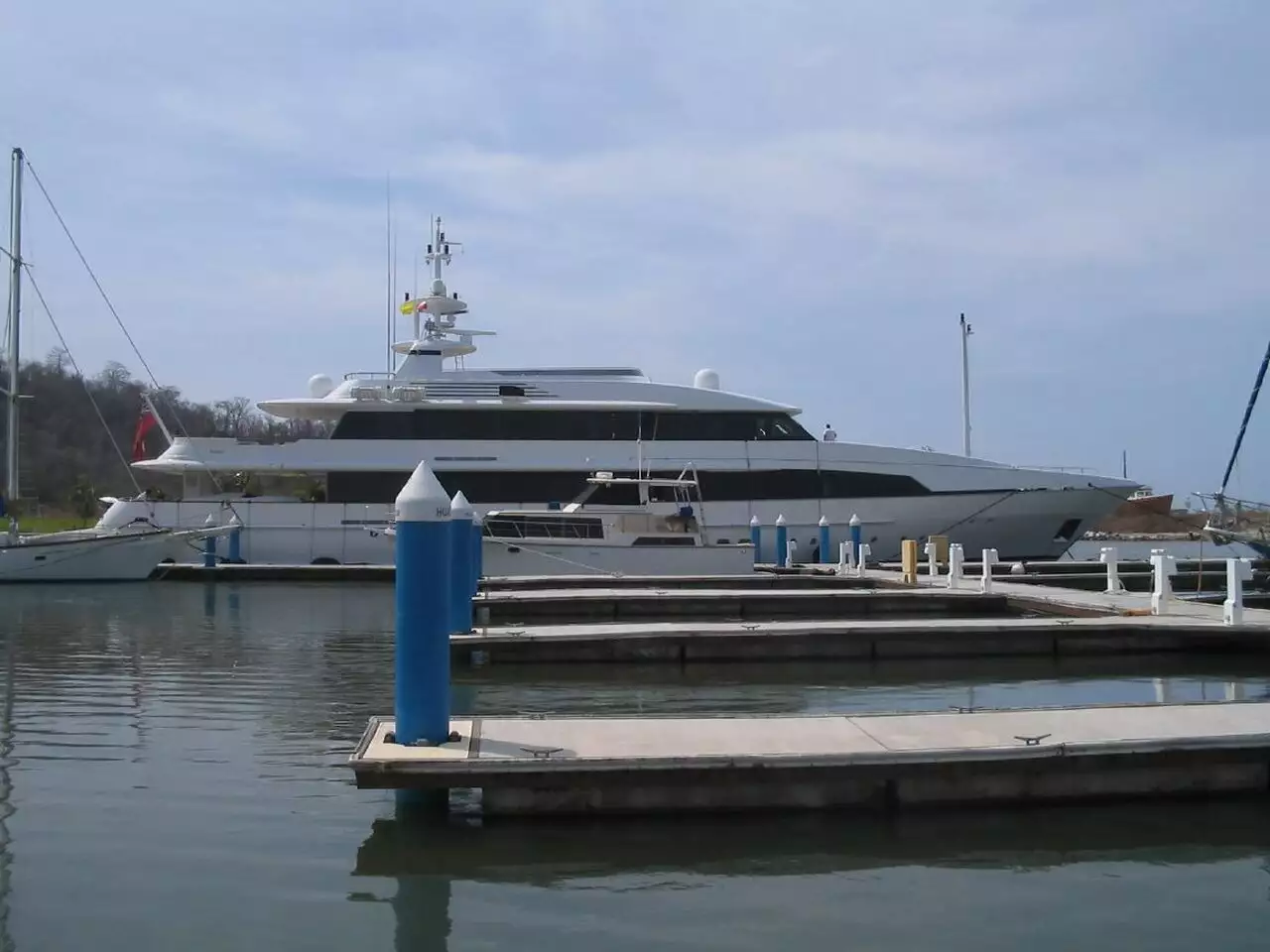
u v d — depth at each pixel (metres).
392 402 27.16
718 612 18.12
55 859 5.64
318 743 8.38
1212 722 7.34
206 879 5.37
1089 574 24.78
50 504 47.94
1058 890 5.32
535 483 27.34
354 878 5.41
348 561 27.81
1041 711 7.72
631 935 4.74
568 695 11.09
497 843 5.93
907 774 6.43
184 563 28.42
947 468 28.12
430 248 30.48
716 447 27.75
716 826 6.23
